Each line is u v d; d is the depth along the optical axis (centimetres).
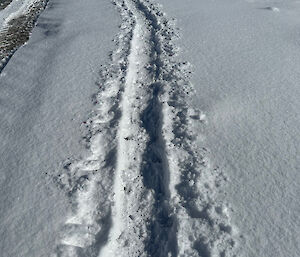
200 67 186
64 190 122
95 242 107
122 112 159
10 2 377
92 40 225
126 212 119
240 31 222
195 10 262
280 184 119
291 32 215
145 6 280
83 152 138
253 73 176
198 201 116
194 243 105
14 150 140
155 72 191
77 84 179
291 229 105
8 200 119
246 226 107
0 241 107
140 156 141
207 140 139
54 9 300
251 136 138
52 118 156
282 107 152
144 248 109
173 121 151
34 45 228
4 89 181
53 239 107
